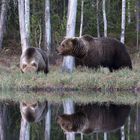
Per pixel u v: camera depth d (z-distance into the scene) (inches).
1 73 1419.8
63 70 1365.7
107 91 1186.0
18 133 770.2
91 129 781.3
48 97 1128.2
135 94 1166.3
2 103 1037.8
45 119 871.7
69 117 877.8
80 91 1190.3
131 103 1013.8
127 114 889.5
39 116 897.5
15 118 884.0
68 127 804.0
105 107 966.4
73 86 1190.9
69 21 1358.3
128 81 1192.2
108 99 1076.5
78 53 1288.1
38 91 1202.0
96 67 1293.1
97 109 945.5
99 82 1193.4
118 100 1059.9
